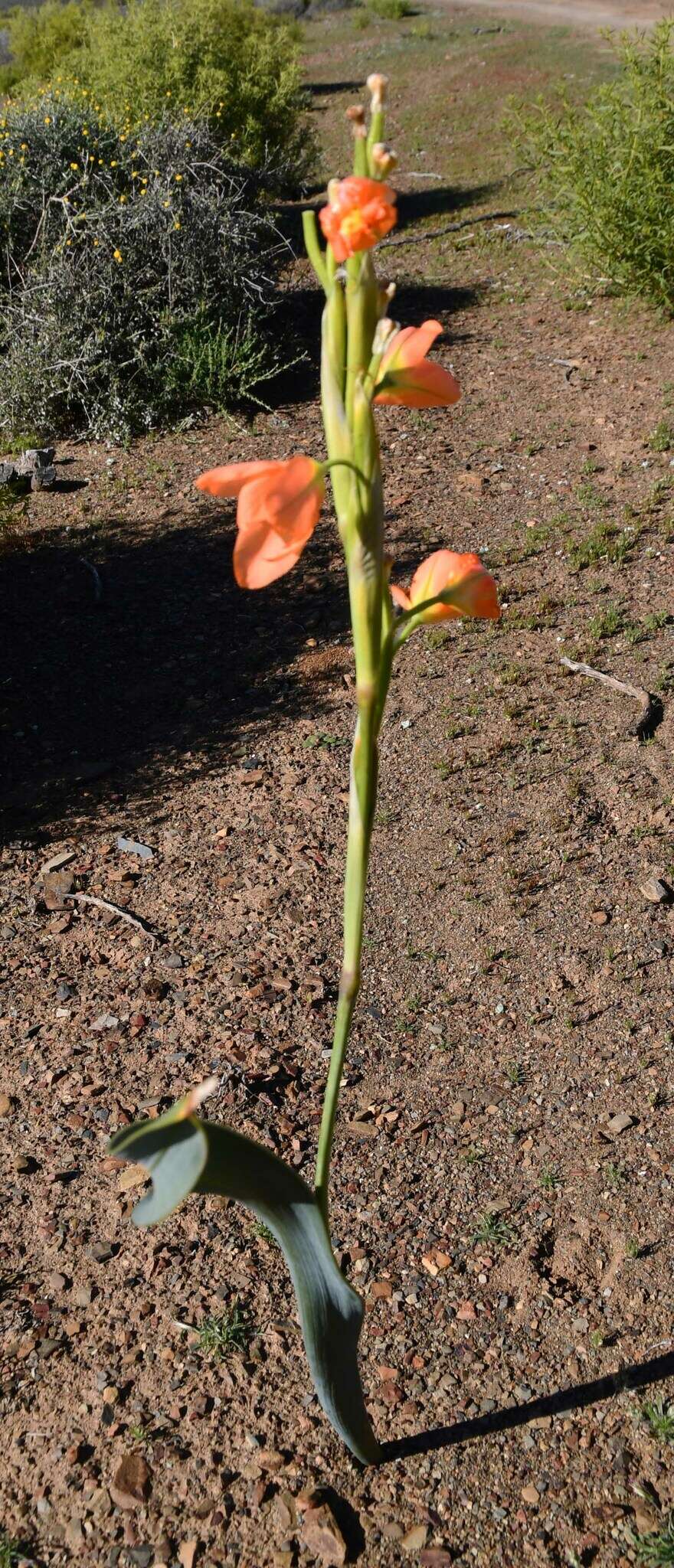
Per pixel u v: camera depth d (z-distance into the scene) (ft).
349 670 16.19
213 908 12.26
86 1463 7.41
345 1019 5.72
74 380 24.95
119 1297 8.46
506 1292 8.39
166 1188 4.41
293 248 34.45
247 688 16.05
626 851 12.50
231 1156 5.19
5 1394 7.84
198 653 16.98
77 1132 9.75
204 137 29.76
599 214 27.37
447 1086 10.09
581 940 11.47
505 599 17.31
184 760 14.69
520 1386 7.78
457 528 19.36
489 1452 7.39
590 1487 7.17
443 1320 8.23
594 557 17.92
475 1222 8.91
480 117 51.52
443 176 43.73
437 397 4.71
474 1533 6.97
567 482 20.62
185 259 25.86
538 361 26.45
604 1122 9.64
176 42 37.60
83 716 15.66
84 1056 10.46
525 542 18.66
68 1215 9.09
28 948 11.82
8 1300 8.46
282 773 14.30
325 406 4.47
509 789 13.61
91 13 56.95
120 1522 7.08
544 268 32.53
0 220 27.58
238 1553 6.90
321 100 61.62
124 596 18.61
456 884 12.35
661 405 23.22
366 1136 9.65
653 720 14.39
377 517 4.54
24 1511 7.16
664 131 26.35
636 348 26.50
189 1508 7.14
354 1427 6.89
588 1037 10.43
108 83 37.09
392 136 51.31
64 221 27.22
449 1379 7.86
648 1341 7.99
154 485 22.54
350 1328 6.21
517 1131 9.63
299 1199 5.65
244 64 38.75
